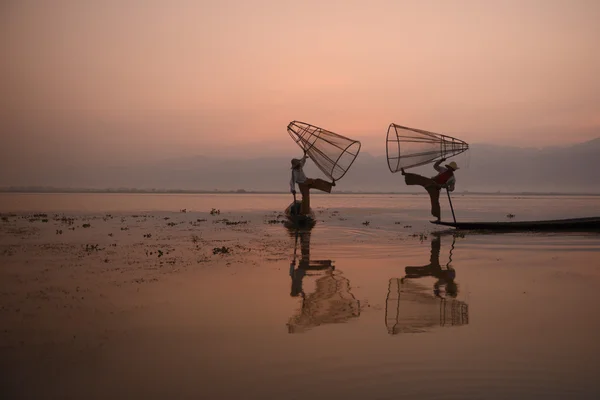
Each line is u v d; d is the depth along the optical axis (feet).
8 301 25.55
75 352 17.98
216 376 15.71
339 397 14.21
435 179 65.51
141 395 14.39
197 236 57.67
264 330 20.56
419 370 16.14
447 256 41.32
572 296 26.18
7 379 15.57
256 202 194.70
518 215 100.27
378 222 79.15
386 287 28.81
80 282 30.37
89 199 233.55
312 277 31.99
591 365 16.53
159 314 23.06
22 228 67.82
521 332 19.99
